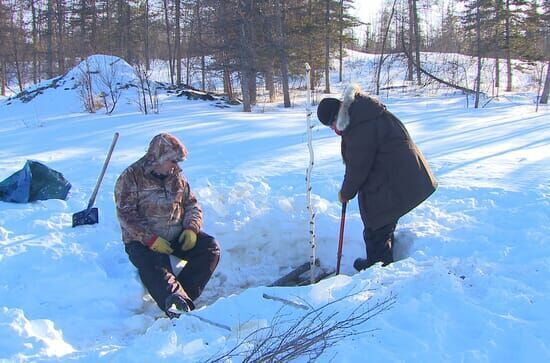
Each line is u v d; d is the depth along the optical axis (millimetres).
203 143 10000
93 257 4578
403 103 21750
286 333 2803
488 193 5770
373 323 3008
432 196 5812
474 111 17109
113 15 38156
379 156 4363
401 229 4953
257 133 11234
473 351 2734
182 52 34094
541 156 8016
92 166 7887
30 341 3172
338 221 5285
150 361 2701
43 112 18656
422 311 3143
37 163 6035
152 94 20484
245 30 20250
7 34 36844
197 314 3338
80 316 3844
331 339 2812
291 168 7395
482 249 4289
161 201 4258
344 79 35656
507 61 30422
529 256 4023
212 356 2686
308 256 5293
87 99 18094
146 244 4109
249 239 5148
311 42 26188
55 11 35438
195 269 4270
